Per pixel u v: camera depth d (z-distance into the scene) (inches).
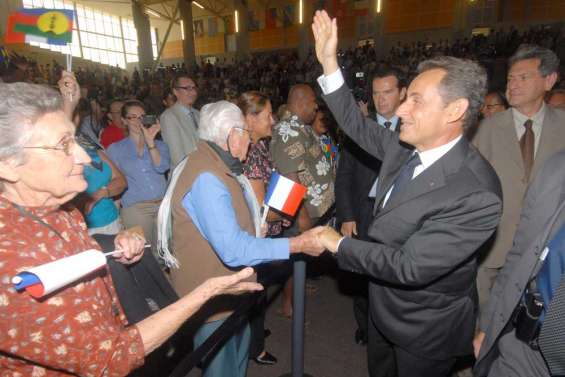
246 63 882.8
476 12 752.3
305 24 877.2
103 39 1163.9
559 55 541.6
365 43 877.8
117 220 96.6
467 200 46.5
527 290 49.5
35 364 30.9
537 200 49.9
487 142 83.1
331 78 65.9
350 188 92.7
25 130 29.0
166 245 59.8
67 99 73.9
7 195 31.1
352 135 69.2
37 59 829.2
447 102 47.1
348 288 124.5
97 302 32.9
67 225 35.2
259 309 88.9
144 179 113.8
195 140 134.0
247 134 57.6
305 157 88.7
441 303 53.6
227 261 53.1
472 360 86.6
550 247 45.8
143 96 366.0
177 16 1114.1
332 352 95.2
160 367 85.4
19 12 72.8
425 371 58.1
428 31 805.2
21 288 25.6
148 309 49.8
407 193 51.7
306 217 88.3
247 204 59.6
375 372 71.9
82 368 29.6
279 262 77.5
